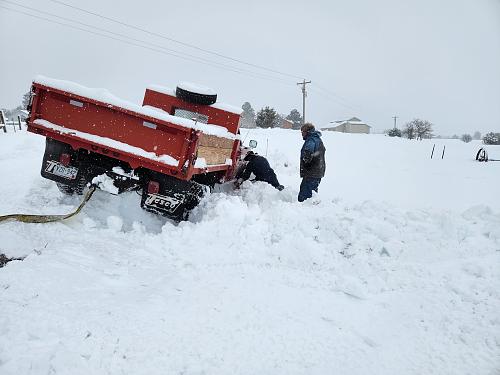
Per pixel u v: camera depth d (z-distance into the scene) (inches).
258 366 107.0
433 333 129.7
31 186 285.3
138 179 218.8
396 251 184.1
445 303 145.3
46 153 227.5
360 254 184.1
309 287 160.6
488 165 832.9
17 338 105.4
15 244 171.6
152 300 137.4
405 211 216.8
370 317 139.5
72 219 216.4
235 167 313.4
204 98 310.7
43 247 177.2
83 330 113.2
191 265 178.2
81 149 225.1
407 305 146.3
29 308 120.3
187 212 223.8
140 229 216.8
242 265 178.5
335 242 193.0
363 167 727.1
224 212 211.5
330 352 116.4
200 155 229.8
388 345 122.9
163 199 215.6
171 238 202.2
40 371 95.6
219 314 131.6
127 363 103.0
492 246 186.1
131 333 115.3
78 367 98.3
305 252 184.5
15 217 191.6
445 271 166.9
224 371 103.7
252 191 290.2
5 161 446.9
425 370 111.3
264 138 1106.7
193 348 111.8
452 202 390.6
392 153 1072.8
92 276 153.1
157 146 208.7
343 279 161.9
